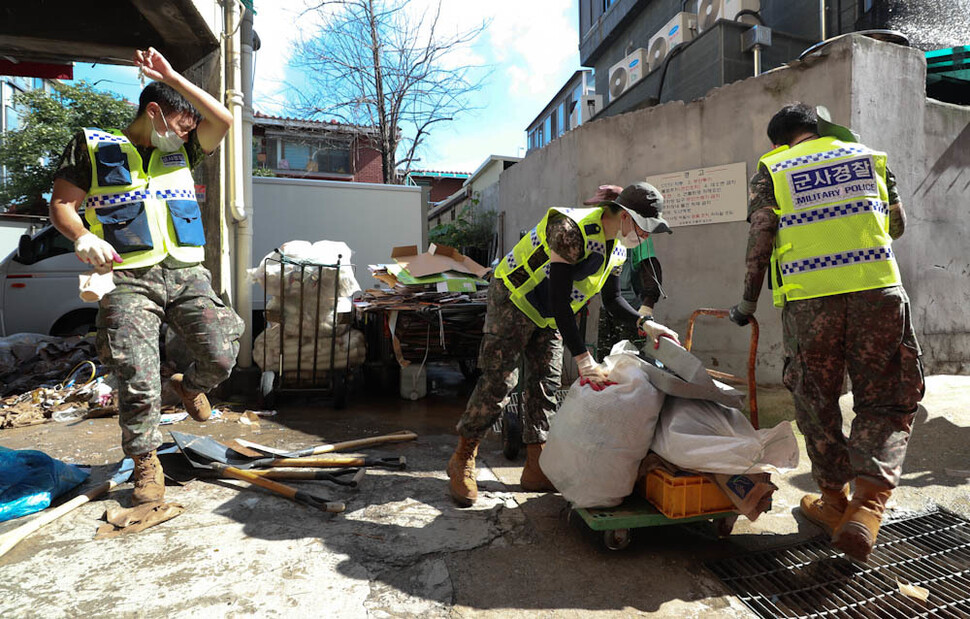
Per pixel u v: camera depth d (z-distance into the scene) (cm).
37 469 254
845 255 197
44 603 174
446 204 1734
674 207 491
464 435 254
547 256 237
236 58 450
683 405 211
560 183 594
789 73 427
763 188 219
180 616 168
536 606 176
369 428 392
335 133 1772
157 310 248
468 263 513
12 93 1638
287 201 721
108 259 217
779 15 697
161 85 236
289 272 428
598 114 889
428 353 476
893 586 189
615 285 264
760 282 217
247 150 473
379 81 1318
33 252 617
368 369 524
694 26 687
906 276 424
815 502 235
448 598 180
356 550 211
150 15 405
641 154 512
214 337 259
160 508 238
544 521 238
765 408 403
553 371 273
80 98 1491
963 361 459
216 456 286
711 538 222
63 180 225
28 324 666
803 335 206
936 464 295
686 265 488
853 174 202
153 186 246
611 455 207
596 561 205
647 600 180
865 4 609
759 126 444
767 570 199
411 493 270
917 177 427
